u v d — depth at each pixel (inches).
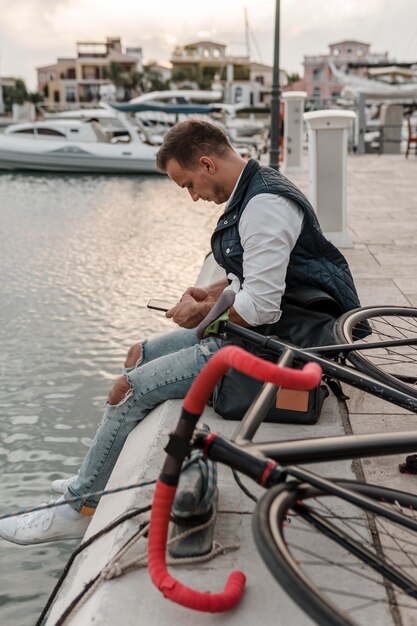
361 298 213.0
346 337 107.7
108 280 334.0
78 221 533.3
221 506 92.5
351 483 74.7
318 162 283.3
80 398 199.3
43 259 382.6
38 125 1029.2
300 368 99.9
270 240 104.1
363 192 490.0
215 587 77.6
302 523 84.6
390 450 70.1
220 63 4446.4
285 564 53.9
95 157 989.8
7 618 110.8
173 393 115.8
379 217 374.9
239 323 105.7
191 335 122.7
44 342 243.9
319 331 111.0
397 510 71.4
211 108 1104.8
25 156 985.5
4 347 238.4
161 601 75.4
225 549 83.7
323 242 114.9
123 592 76.9
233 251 108.9
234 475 91.3
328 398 127.7
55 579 120.5
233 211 108.3
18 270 354.6
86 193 763.4
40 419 185.6
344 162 283.1
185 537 82.4
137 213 583.5
